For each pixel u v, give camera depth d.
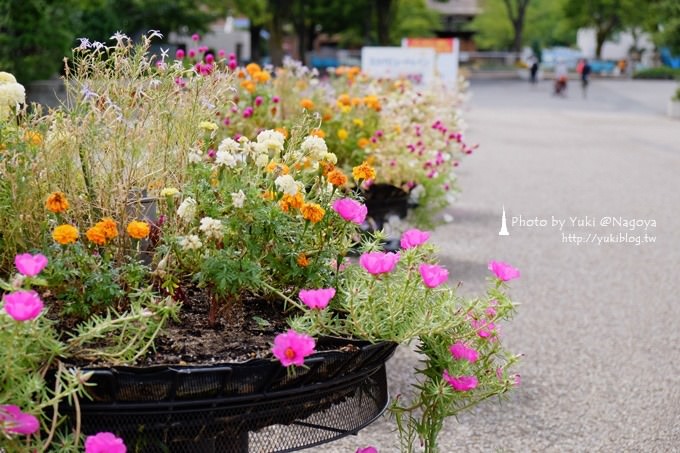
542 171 15.16
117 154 2.94
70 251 2.61
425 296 2.70
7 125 2.82
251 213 2.76
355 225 2.97
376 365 2.73
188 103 3.29
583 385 5.39
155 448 2.41
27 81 16.28
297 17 56.19
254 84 7.35
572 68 68.38
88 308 2.58
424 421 3.00
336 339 2.67
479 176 14.44
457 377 2.80
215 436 2.45
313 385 2.51
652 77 58.47
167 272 2.84
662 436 4.72
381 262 2.61
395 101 9.39
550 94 41.84
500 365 3.08
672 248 9.25
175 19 34.03
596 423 4.85
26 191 2.75
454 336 2.89
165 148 3.10
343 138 7.23
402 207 6.71
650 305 7.13
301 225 2.90
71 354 2.41
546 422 4.83
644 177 14.58
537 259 8.60
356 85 10.34
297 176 3.17
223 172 2.87
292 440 2.61
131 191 2.99
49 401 2.22
